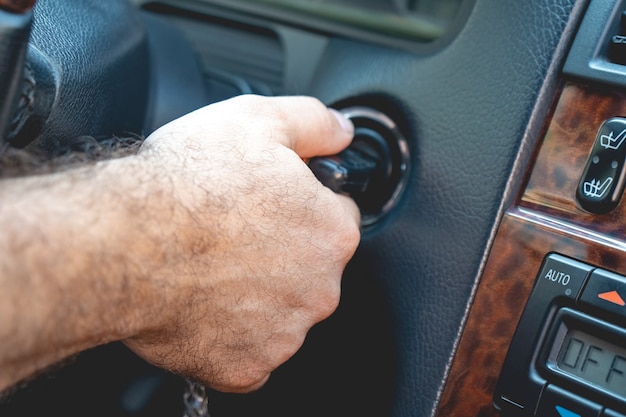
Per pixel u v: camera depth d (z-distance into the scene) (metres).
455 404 0.54
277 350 0.50
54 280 0.37
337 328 0.62
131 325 0.42
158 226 0.42
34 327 0.37
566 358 0.49
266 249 0.46
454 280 0.54
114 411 0.73
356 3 0.72
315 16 0.73
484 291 0.52
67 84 0.49
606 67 0.48
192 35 0.87
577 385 0.48
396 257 0.58
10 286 0.35
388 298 0.58
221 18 0.83
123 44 0.61
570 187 0.50
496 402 0.52
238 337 0.48
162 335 0.46
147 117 0.70
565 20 0.51
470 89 0.56
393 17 0.70
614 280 0.47
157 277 0.42
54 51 0.49
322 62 0.72
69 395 0.70
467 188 0.54
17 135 0.44
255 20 0.79
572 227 0.49
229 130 0.48
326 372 0.63
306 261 0.48
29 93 0.43
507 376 0.51
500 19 0.55
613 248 0.48
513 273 0.51
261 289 0.47
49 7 0.53
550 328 0.49
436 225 0.56
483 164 0.54
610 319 0.48
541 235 0.50
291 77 0.76
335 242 0.50
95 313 0.40
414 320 0.57
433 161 0.57
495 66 0.55
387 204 0.60
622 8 0.49
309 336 0.64
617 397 0.47
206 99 0.74
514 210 0.52
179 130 0.47
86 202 0.40
